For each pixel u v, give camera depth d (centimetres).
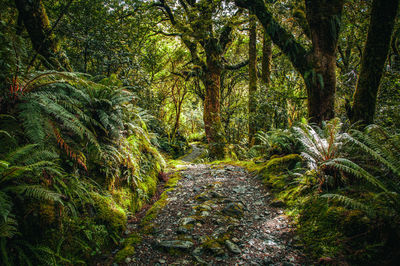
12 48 265
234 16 988
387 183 281
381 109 742
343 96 813
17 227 199
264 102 1007
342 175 321
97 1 664
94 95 384
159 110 1459
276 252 257
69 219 251
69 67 532
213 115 1286
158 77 1625
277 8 823
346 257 218
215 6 944
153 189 488
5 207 170
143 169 497
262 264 240
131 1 930
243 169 676
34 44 486
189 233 307
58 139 275
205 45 1225
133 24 901
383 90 776
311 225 286
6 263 170
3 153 223
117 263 250
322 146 349
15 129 246
